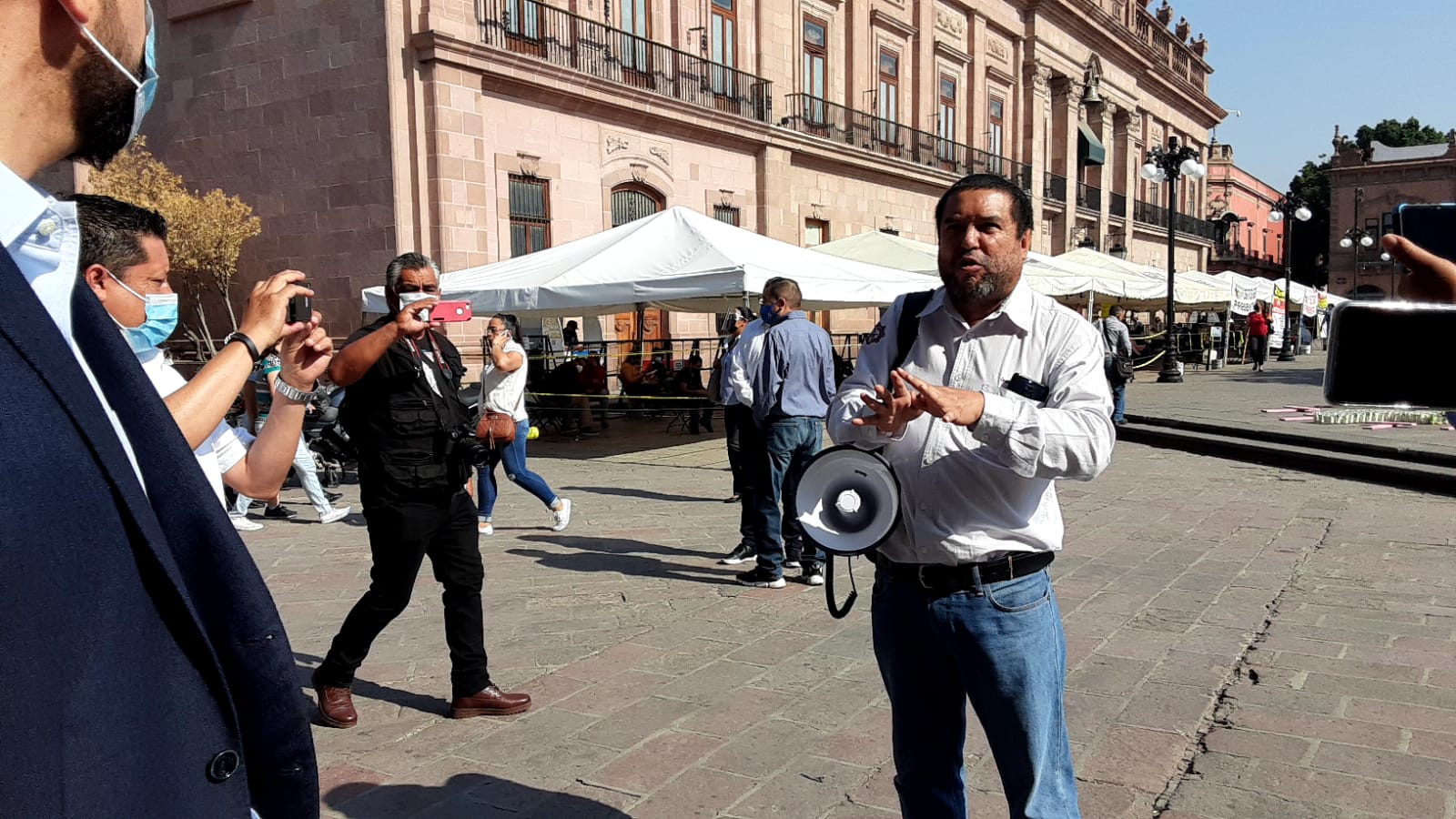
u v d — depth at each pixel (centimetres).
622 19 1842
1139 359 2828
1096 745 357
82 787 89
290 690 114
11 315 86
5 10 95
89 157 111
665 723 382
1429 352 74
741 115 2095
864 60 2545
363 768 348
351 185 1522
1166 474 1046
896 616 227
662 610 538
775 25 2231
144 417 105
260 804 117
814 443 590
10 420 84
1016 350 219
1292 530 740
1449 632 481
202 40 1650
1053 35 3403
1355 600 542
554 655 464
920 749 231
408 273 377
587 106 1741
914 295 238
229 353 171
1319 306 3198
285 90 1570
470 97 1525
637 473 1084
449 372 389
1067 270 2081
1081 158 3631
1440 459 958
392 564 374
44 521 85
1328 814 303
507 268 1259
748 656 459
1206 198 5306
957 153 2956
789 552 621
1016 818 220
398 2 1467
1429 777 325
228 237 1553
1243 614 517
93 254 197
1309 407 1520
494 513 848
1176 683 417
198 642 100
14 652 83
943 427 217
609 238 1248
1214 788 321
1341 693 403
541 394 1455
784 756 351
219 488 185
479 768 347
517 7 1619
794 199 2300
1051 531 219
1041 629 217
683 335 2012
